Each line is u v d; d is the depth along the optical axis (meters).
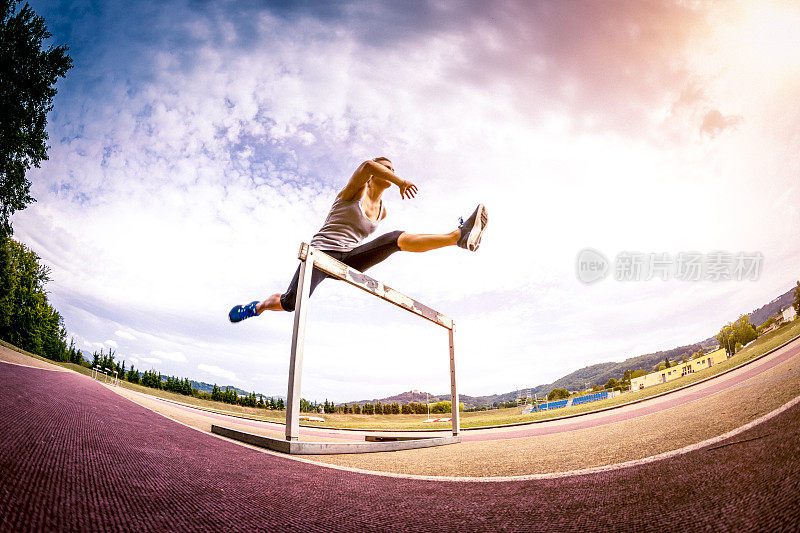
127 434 2.64
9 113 15.34
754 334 53.16
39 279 37.25
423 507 1.25
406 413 91.44
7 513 0.79
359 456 3.19
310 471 2.06
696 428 2.71
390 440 4.91
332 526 1.01
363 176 3.64
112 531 0.81
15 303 35.62
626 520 0.97
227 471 1.81
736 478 1.20
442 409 94.06
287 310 4.07
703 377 20.09
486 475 1.98
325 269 3.68
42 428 2.06
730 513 0.90
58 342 48.31
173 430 3.59
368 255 4.00
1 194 15.87
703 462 1.53
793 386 3.81
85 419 2.96
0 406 2.47
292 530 0.96
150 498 1.14
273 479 1.71
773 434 1.77
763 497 0.96
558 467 2.05
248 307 4.28
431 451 3.74
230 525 0.97
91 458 1.57
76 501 0.98
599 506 1.13
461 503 1.31
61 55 16.41
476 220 3.51
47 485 1.06
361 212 3.91
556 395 97.00
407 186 3.53
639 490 1.26
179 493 1.25
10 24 15.16
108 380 57.34
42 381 6.28
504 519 1.07
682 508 1.00
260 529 0.95
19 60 15.51
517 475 1.90
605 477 1.57
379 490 1.57
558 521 1.02
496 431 10.43
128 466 1.56
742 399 3.94
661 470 1.53
